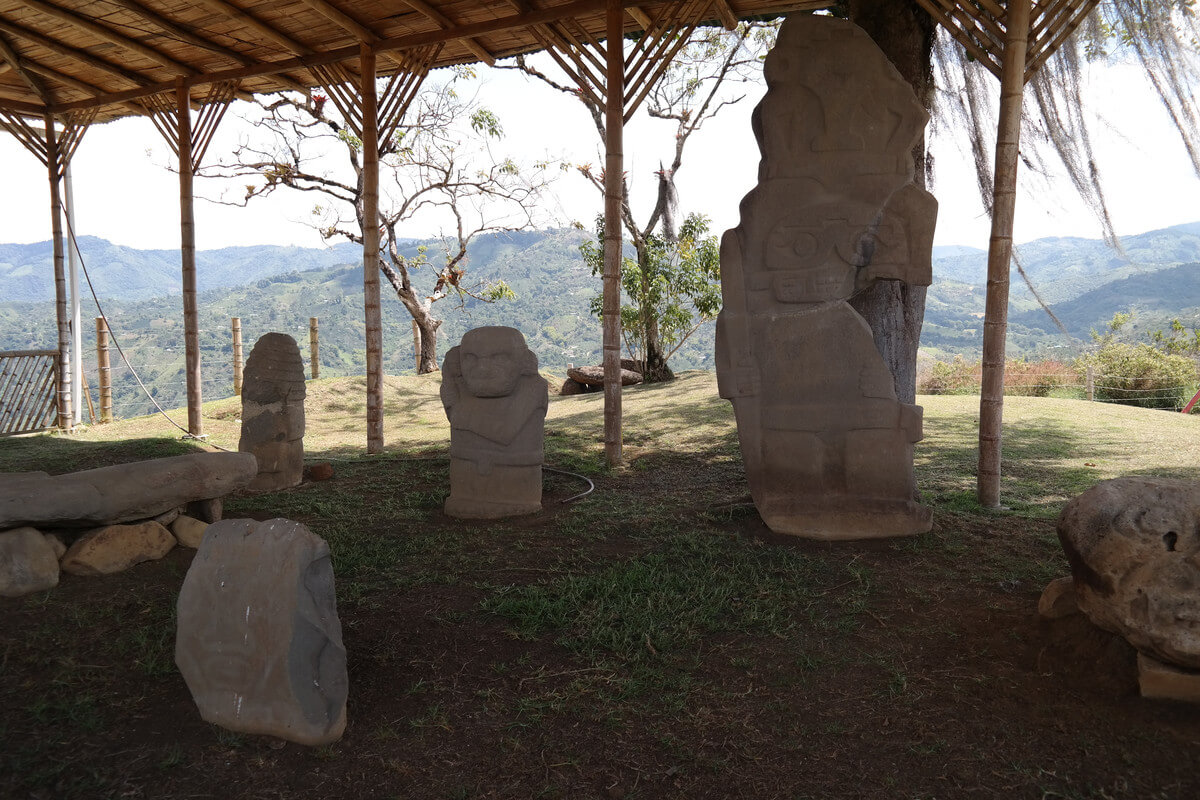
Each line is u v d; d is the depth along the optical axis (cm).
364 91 862
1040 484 657
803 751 293
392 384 1534
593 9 749
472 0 771
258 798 270
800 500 539
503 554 508
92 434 1104
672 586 443
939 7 581
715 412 1053
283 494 673
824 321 536
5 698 321
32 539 420
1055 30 556
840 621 395
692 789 275
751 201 546
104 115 1128
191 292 1029
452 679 346
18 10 844
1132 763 273
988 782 271
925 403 1098
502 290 1978
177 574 451
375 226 880
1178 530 293
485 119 1766
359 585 450
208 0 770
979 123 672
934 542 507
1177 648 286
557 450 873
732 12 814
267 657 299
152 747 295
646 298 1497
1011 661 344
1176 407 1307
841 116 530
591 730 309
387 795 273
